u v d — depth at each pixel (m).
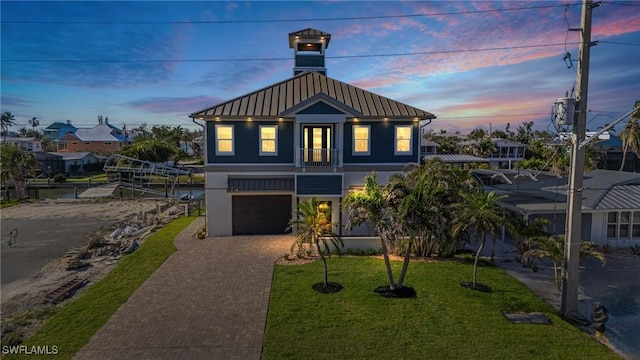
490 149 69.12
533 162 52.69
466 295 14.57
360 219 14.45
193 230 25.30
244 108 23.34
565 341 11.57
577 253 13.39
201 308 13.45
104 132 96.31
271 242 22.00
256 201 23.81
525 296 14.64
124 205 37.78
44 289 15.62
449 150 73.00
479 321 12.63
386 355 10.66
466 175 19.05
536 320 12.91
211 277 16.45
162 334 11.67
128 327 12.07
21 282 16.47
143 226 26.95
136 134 112.69
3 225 28.39
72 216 31.97
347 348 10.98
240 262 18.47
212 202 23.33
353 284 15.59
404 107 24.34
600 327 12.19
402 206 14.05
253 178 23.27
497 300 14.22
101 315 12.88
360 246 20.20
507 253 20.66
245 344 11.16
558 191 24.77
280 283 15.72
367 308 13.41
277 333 11.74
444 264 18.39
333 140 23.22
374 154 23.59
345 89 25.73
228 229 23.55
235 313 13.08
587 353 10.97
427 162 19.73
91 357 10.41
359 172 23.52
